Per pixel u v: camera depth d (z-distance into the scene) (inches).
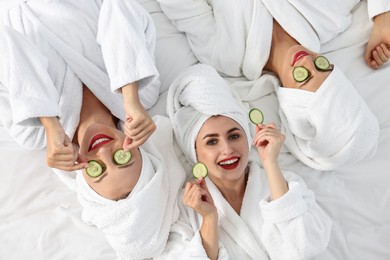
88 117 58.2
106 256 56.8
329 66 58.1
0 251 57.4
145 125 50.6
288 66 60.1
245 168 57.2
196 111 56.6
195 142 56.1
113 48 53.5
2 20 58.1
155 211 53.3
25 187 61.2
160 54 66.3
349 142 56.4
